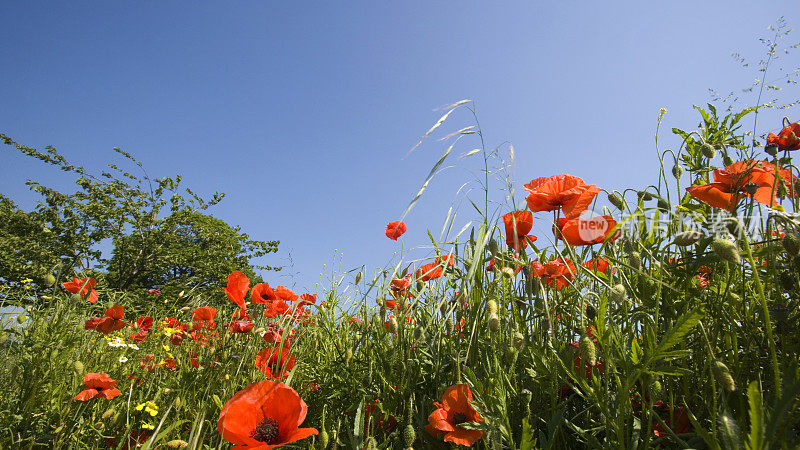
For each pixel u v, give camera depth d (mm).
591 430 1266
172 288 16141
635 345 1104
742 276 1366
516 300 1799
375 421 1826
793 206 1556
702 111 2094
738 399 1168
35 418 2139
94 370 2736
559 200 1785
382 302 2098
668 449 1243
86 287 3113
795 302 1302
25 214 21250
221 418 1328
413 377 1905
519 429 1392
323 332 2646
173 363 3080
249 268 27328
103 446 2176
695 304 1416
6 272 17766
